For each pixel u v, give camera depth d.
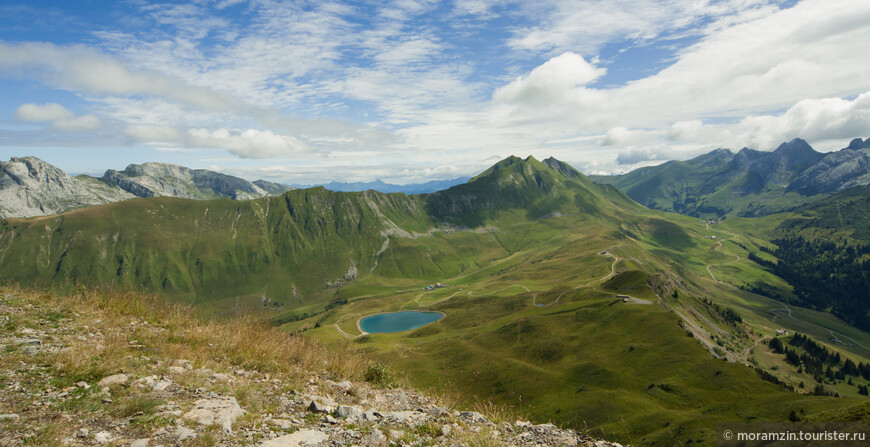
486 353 140.62
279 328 17.77
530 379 115.88
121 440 7.45
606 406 93.19
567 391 108.25
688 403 94.19
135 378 10.46
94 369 10.29
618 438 78.25
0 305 14.98
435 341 175.38
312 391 12.23
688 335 129.62
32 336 12.34
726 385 97.50
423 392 14.56
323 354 16.50
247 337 15.57
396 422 10.34
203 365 12.51
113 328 14.45
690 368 108.94
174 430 8.03
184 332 15.32
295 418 9.76
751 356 178.50
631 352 126.00
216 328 16.09
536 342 148.75
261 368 13.66
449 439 9.42
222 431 8.28
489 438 9.53
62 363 10.50
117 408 8.65
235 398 10.16
